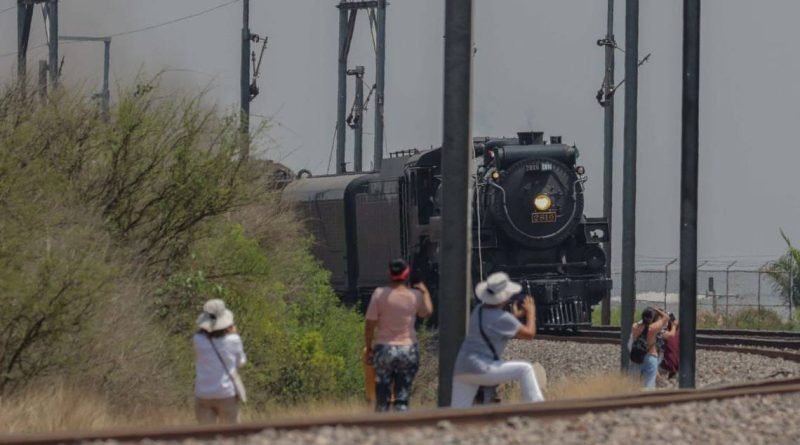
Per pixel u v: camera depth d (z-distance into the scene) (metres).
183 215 78.44
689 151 73.88
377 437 42.09
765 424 50.31
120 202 77.88
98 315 65.19
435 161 124.19
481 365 51.12
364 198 133.88
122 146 77.00
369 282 134.00
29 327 63.03
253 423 42.31
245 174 79.62
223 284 79.69
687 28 74.19
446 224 59.16
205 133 79.44
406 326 53.47
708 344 113.00
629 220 92.31
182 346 73.44
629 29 93.75
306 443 40.72
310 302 95.44
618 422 47.28
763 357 94.94
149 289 74.38
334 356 85.94
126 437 40.06
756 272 176.12
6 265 63.56
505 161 127.12
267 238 93.94
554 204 127.31
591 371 91.25
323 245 137.38
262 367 78.94
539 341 113.50
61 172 76.19
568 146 129.50
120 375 66.38
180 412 66.19
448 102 59.16
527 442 42.59
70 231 67.56
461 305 58.94
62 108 76.69
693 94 74.06
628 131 93.19
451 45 59.06
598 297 127.75
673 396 53.84
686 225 73.75
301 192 146.12
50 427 56.28
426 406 78.62
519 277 126.56
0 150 69.12
